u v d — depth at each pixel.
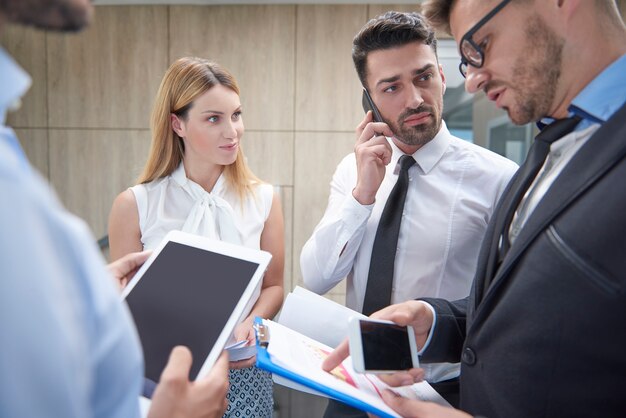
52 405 0.27
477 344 0.67
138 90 3.06
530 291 0.59
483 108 3.13
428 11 0.71
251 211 1.33
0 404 0.25
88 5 0.32
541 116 0.67
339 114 3.02
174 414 0.52
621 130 0.56
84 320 0.31
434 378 1.02
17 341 0.25
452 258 1.06
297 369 0.64
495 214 0.77
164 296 0.74
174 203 1.30
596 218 0.54
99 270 0.34
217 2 2.94
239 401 1.16
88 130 3.11
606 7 0.60
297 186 3.09
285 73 3.01
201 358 0.65
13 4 0.28
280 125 3.05
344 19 2.96
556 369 0.57
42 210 0.29
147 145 3.09
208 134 1.25
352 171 1.26
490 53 0.64
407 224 1.09
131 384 0.37
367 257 1.14
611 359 0.54
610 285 0.52
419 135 1.05
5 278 0.25
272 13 2.97
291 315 0.94
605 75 0.60
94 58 3.05
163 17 3.00
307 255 1.18
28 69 3.08
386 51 1.01
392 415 0.60
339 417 0.93
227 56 3.01
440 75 1.09
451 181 1.10
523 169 0.75
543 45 0.61
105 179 3.14
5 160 0.28
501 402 0.63
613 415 0.56
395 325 0.72
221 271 0.77
